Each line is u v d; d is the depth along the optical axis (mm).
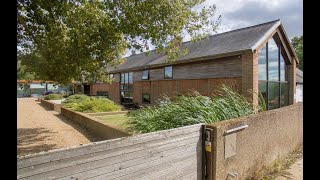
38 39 6098
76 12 5965
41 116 14500
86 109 14172
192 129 3773
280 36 14273
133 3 6008
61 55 6379
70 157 2438
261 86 13320
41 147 7043
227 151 4184
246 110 6035
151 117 5898
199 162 3885
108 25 6148
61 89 44250
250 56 11820
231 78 12859
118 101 26062
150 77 20141
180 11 6465
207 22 7547
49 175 2301
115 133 6828
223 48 13680
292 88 15562
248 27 15320
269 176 5348
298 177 5332
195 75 15211
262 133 5484
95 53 6672
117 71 24922
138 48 7105
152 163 3197
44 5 5293
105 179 2711
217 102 5770
